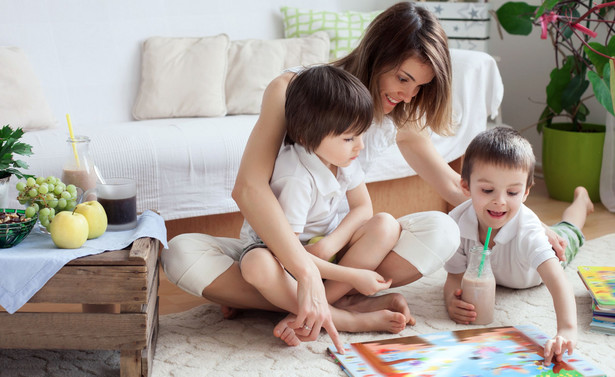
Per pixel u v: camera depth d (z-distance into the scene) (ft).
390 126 5.31
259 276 4.57
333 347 4.62
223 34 8.48
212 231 6.97
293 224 4.61
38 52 7.67
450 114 4.91
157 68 8.08
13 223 4.04
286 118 4.55
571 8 8.75
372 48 4.65
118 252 4.09
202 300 5.71
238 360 4.50
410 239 5.01
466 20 9.20
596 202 8.96
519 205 5.22
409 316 5.01
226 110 8.24
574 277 6.08
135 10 8.22
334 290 4.99
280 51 8.57
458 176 5.89
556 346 4.31
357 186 5.21
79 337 4.03
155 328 4.72
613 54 7.91
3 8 7.47
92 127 7.06
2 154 4.41
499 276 5.68
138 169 6.37
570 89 8.85
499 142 5.15
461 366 4.29
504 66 10.66
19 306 3.82
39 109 7.25
